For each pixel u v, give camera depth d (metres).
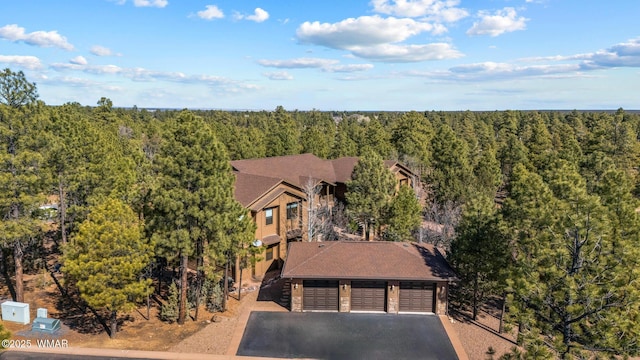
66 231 33.97
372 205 34.00
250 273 31.80
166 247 23.34
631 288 13.87
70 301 26.89
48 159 27.95
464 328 24.28
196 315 24.75
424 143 71.25
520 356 15.77
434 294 26.03
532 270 16.64
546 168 42.41
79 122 33.94
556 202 18.12
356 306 26.39
